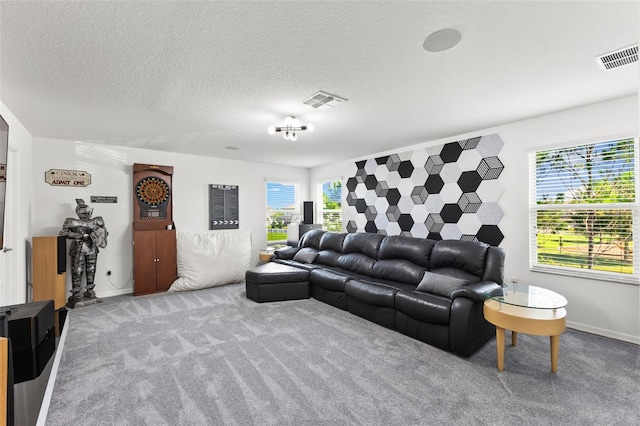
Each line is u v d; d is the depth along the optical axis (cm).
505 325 229
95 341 286
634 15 165
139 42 186
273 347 273
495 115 335
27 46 188
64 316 266
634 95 280
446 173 430
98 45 188
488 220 386
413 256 376
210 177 559
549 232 341
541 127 339
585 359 250
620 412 184
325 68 223
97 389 208
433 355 259
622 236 295
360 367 238
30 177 392
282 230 659
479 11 161
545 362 246
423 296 289
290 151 517
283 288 422
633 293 285
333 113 323
